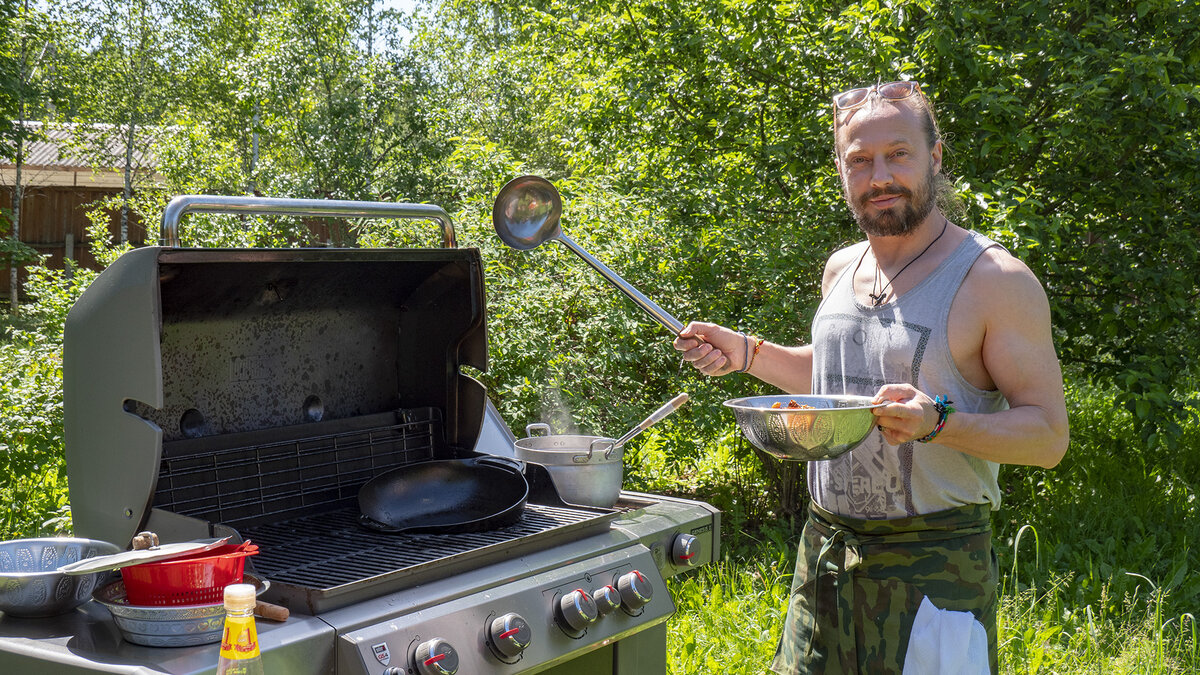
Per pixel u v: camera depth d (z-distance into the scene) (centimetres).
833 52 510
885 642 184
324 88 1473
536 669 167
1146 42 496
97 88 2028
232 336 199
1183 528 493
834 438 153
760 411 156
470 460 219
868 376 185
